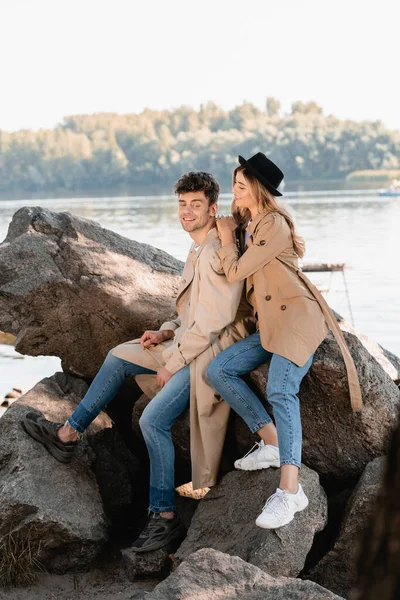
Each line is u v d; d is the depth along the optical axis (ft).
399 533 3.49
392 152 478.59
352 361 13.73
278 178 13.75
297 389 13.21
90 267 16.87
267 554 12.14
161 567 13.56
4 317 17.08
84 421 14.61
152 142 513.04
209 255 14.20
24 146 522.06
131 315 16.76
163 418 14.02
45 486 13.97
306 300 13.39
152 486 13.97
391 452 3.60
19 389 27.91
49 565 13.69
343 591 12.89
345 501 14.44
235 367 13.69
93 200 352.49
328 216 164.76
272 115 626.23
